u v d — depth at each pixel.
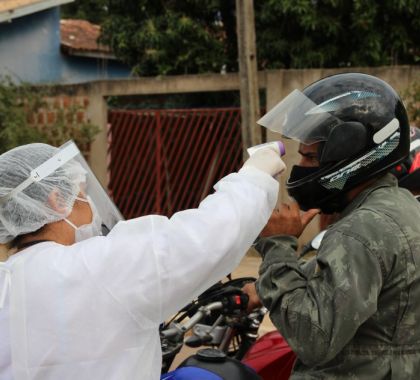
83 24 16.30
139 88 8.35
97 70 14.12
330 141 1.84
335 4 8.16
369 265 1.61
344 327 1.58
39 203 1.59
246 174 1.61
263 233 1.89
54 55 13.09
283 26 8.74
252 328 2.57
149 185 8.70
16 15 11.24
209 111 8.22
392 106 1.88
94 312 1.45
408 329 1.67
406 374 1.66
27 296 1.47
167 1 9.54
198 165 8.41
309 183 1.91
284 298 1.71
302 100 1.92
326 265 1.65
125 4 9.60
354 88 1.87
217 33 9.79
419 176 2.61
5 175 1.60
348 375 1.70
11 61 12.31
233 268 1.56
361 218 1.68
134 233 1.51
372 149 1.84
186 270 1.46
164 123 8.55
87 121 8.72
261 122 1.99
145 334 1.50
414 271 1.65
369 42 8.34
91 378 1.44
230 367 2.04
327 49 8.56
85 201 1.69
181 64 9.37
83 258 1.48
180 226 1.50
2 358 1.47
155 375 1.58
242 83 7.33
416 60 8.70
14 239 1.63
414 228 1.70
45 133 8.69
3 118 8.46
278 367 2.54
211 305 2.37
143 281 1.45
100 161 8.73
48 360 1.45
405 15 8.45
